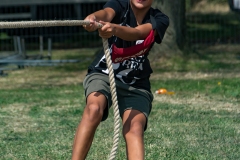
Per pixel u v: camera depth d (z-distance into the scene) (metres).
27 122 20.94
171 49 36.34
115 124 11.23
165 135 18.31
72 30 54.22
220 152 16.36
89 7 54.22
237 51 43.97
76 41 53.84
